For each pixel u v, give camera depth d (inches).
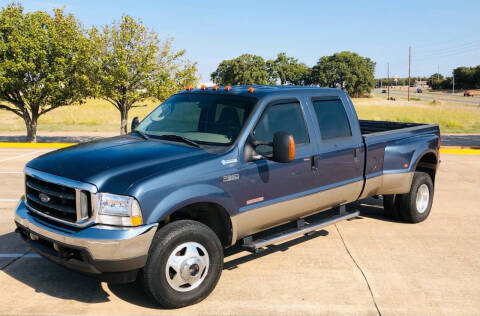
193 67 864.9
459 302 171.8
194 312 160.2
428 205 277.9
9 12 761.6
